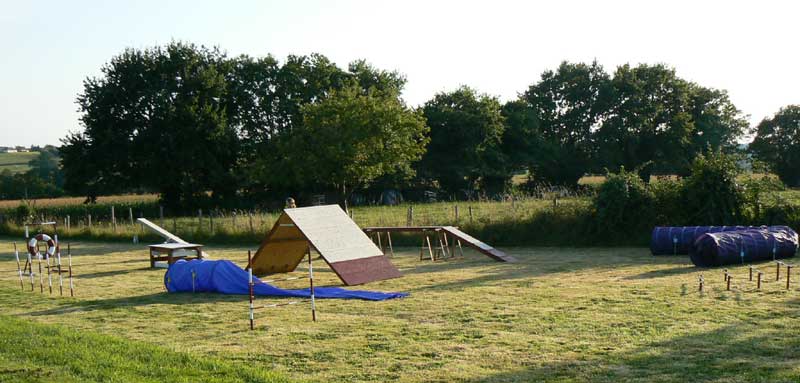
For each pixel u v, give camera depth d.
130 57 52.78
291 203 22.73
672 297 12.29
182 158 50.62
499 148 66.94
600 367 7.77
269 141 54.81
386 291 14.29
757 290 12.82
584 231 23.34
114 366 7.95
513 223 24.45
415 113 45.44
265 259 17.84
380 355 8.67
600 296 12.66
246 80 58.03
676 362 7.88
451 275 16.75
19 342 9.34
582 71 73.81
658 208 22.86
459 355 8.54
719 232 18.02
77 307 13.41
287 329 10.54
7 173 88.62
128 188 53.84
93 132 51.44
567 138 74.06
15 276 19.02
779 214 21.41
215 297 14.30
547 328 9.97
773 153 68.94
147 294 15.05
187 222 35.38
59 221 41.19
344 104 42.28
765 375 7.22
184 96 52.81
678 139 66.62
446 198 62.25
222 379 7.36
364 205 55.81
